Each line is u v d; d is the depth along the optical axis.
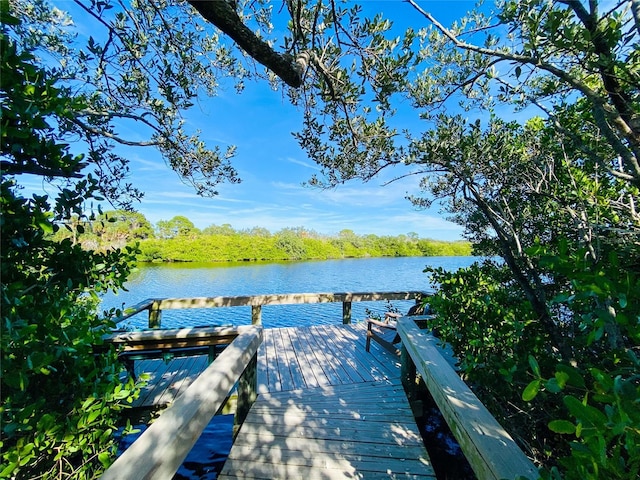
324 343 4.71
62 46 2.38
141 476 1.00
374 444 2.27
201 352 3.24
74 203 1.50
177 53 2.41
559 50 1.25
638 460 0.50
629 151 1.24
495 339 1.99
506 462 1.05
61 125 2.08
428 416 3.07
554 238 2.42
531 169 2.49
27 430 1.35
